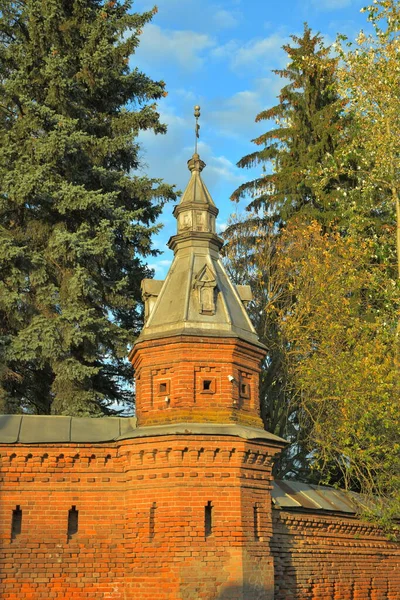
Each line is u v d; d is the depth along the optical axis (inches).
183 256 898.7
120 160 1402.6
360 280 1230.3
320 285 1214.9
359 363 1027.9
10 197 1195.9
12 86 1234.6
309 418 1243.8
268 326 1362.0
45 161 1214.3
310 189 1606.8
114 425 839.7
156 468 771.4
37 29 1274.6
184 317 825.5
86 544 778.2
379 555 1054.4
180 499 754.2
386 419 980.6
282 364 1263.5
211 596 735.1
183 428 770.2
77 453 797.9
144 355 835.4
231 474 772.6
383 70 1151.0
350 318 1187.9
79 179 1267.2
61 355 1170.6
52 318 1211.9
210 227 920.9
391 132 1181.7
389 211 1400.1
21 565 761.6
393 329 1149.1
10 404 1186.0
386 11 1139.3
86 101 1366.9
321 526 952.9
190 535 747.4
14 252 1170.6
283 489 974.4
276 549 861.8
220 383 811.4
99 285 1256.2
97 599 762.2
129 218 1286.9
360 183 1491.1
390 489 1067.9
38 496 783.1
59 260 1253.7
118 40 1366.9
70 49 1316.4
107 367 1381.6
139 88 1405.0
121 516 790.5
